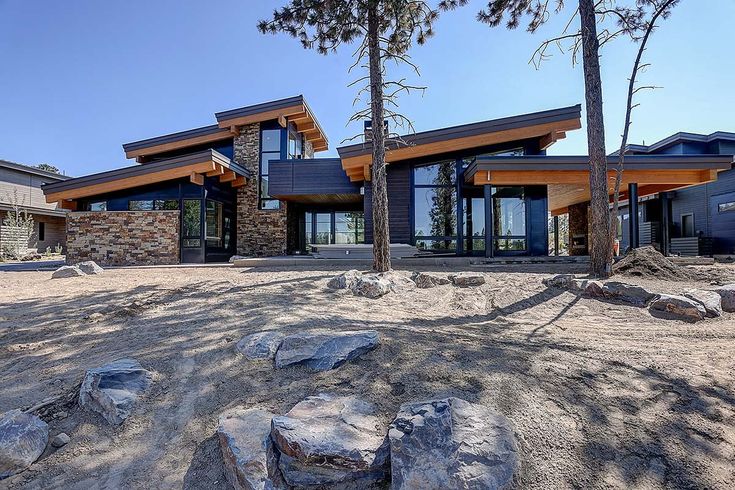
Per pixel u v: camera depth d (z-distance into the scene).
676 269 6.75
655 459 2.06
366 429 2.21
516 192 12.11
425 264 9.66
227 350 3.33
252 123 15.00
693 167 10.26
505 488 1.90
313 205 16.80
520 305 5.17
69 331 3.93
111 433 2.41
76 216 12.02
